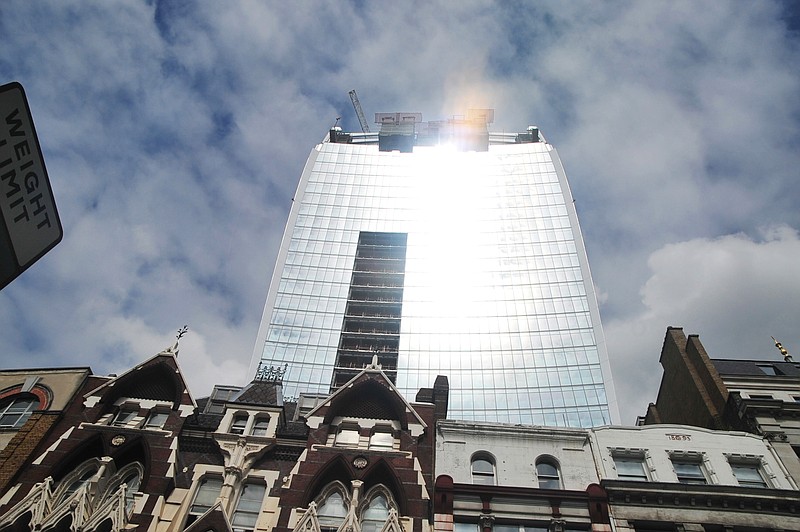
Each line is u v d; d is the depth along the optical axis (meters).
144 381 34.53
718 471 31.95
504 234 164.25
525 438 33.28
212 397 39.72
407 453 31.08
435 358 137.12
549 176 179.12
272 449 31.69
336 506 29.25
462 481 31.25
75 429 31.69
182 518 28.27
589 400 128.88
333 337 139.00
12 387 34.84
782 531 28.89
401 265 158.25
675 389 48.81
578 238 161.25
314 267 154.50
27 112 9.21
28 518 26.73
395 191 175.50
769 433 33.88
